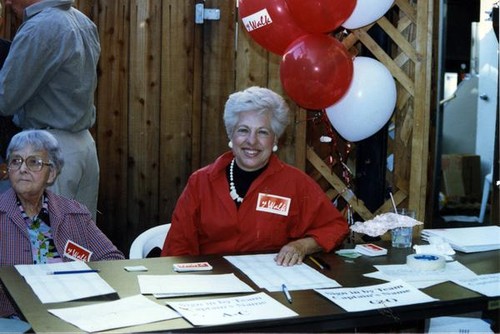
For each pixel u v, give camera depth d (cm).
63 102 295
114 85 386
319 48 281
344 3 271
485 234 252
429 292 188
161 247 276
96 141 387
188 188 247
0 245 229
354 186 352
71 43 288
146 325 156
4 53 302
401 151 341
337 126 309
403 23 331
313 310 170
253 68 388
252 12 294
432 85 406
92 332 151
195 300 175
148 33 385
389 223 240
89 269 201
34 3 288
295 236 247
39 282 186
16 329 172
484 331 217
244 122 236
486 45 591
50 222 236
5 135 302
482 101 604
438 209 558
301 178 248
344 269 210
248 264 212
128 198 394
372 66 299
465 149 631
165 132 392
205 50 389
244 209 240
